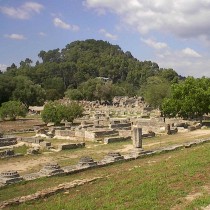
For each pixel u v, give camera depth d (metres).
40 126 80.75
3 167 38.56
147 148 48.09
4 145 52.88
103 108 138.75
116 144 54.22
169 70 196.12
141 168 32.72
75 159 42.34
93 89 182.00
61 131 63.59
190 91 80.50
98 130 63.59
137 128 42.44
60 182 29.53
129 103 166.88
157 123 76.19
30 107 143.88
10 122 92.38
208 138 56.19
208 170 28.52
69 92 176.75
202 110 79.38
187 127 74.38
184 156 36.84
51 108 82.00
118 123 76.62
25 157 44.41
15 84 135.00
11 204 23.27
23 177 31.08
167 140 57.56
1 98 129.88
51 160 42.28
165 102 84.62
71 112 82.06
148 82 189.25
